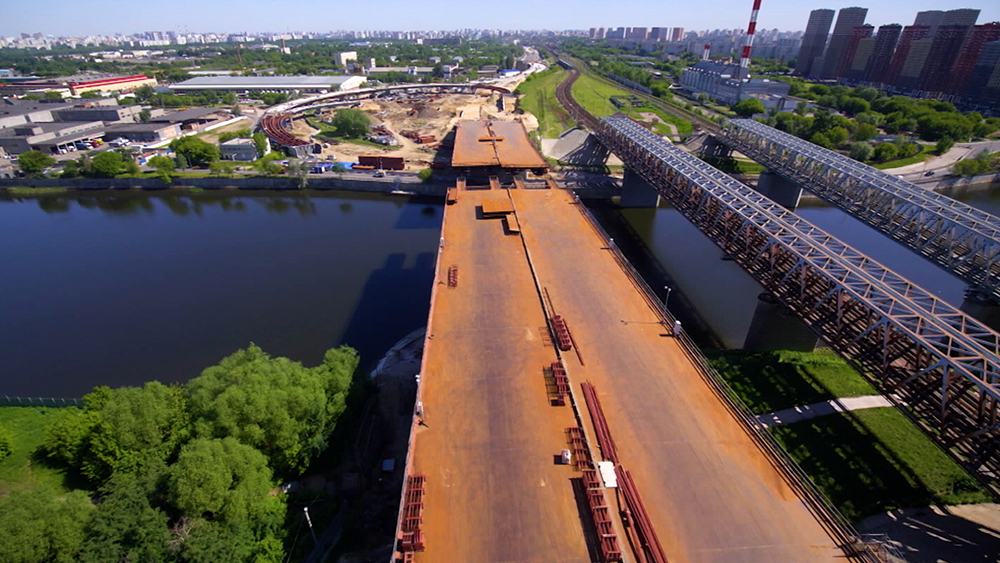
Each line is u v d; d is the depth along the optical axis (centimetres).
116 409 4694
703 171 8562
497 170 11400
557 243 6525
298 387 4794
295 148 16675
